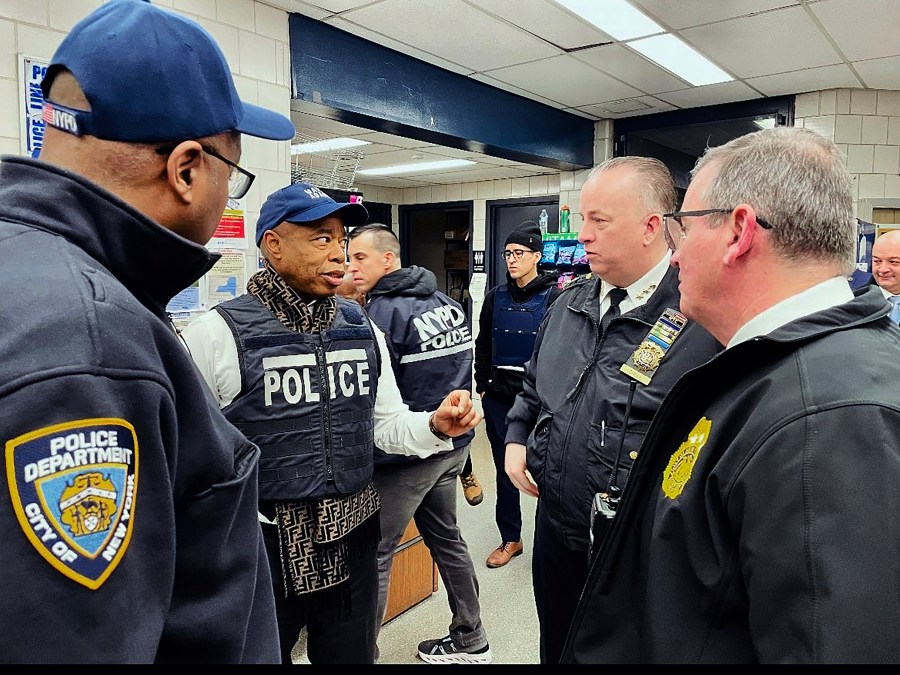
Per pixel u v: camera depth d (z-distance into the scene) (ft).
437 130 13.01
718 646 2.43
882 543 1.96
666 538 2.66
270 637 2.54
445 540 7.36
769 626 2.12
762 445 2.25
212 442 2.12
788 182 2.54
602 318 4.94
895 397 2.13
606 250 4.65
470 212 24.52
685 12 10.19
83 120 1.97
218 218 2.36
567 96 15.03
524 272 10.55
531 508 12.62
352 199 12.72
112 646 1.58
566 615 4.97
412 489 6.81
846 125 14.11
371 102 11.60
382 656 7.51
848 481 2.04
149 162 2.06
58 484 1.51
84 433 1.57
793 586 2.05
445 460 6.98
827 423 2.13
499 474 10.35
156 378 1.80
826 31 10.85
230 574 2.23
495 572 9.75
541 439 5.13
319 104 10.76
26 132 7.14
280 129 2.86
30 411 1.48
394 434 5.32
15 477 1.45
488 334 11.12
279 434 4.47
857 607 1.93
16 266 1.69
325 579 4.58
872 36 11.02
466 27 10.85
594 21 10.61
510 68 12.98
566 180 18.43
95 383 1.62
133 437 1.71
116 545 1.62
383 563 6.89
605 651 3.02
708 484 2.47
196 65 2.13
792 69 12.83
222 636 2.14
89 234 1.90
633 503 3.00
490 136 14.30
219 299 9.14
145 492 1.74
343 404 4.76
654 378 4.32
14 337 1.55
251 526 2.37
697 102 15.48
